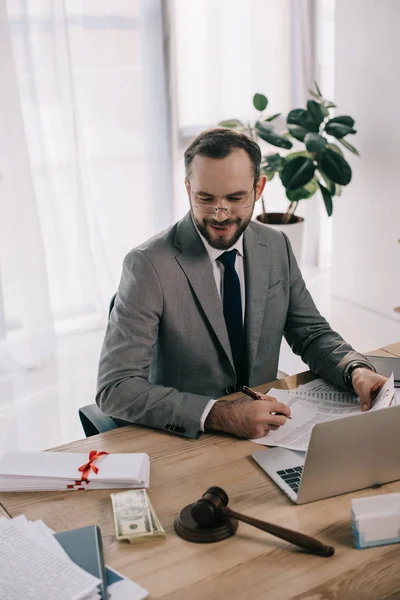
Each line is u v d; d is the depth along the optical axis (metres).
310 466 1.28
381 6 3.55
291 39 4.18
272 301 1.93
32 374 3.46
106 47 3.71
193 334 1.81
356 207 3.99
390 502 1.24
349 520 1.28
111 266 4.04
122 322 1.74
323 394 1.73
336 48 3.88
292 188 3.71
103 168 3.88
